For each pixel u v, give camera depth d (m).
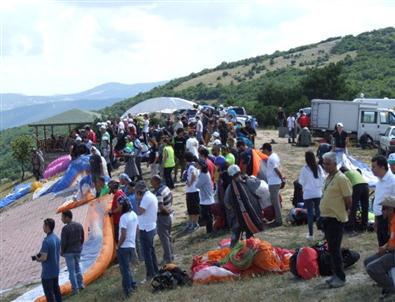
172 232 17.27
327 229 10.04
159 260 14.67
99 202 18.09
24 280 17.75
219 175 16.05
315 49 129.62
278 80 103.56
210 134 31.61
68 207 23.75
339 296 9.62
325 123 40.19
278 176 15.74
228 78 117.44
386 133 31.25
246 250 11.91
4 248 22.12
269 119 57.28
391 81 87.75
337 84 66.00
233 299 10.48
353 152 34.44
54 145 40.38
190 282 12.28
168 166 22.67
